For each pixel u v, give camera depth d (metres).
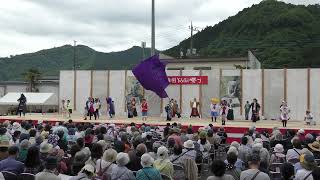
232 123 34.06
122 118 39.44
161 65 24.91
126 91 44.91
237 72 42.09
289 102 40.72
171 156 11.01
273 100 41.12
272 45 90.06
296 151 11.77
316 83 39.97
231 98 42.16
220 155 17.66
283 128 29.25
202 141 15.13
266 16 100.38
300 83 40.44
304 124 34.53
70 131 15.88
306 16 93.19
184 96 43.25
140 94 44.28
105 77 45.62
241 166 11.23
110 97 41.00
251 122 36.09
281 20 94.06
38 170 8.94
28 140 11.80
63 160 10.83
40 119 35.91
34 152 8.90
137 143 12.89
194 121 36.19
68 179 8.92
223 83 42.38
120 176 8.73
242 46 97.81
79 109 46.31
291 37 88.69
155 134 17.62
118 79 45.19
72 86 46.66
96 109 36.69
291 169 8.98
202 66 63.22
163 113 43.47
